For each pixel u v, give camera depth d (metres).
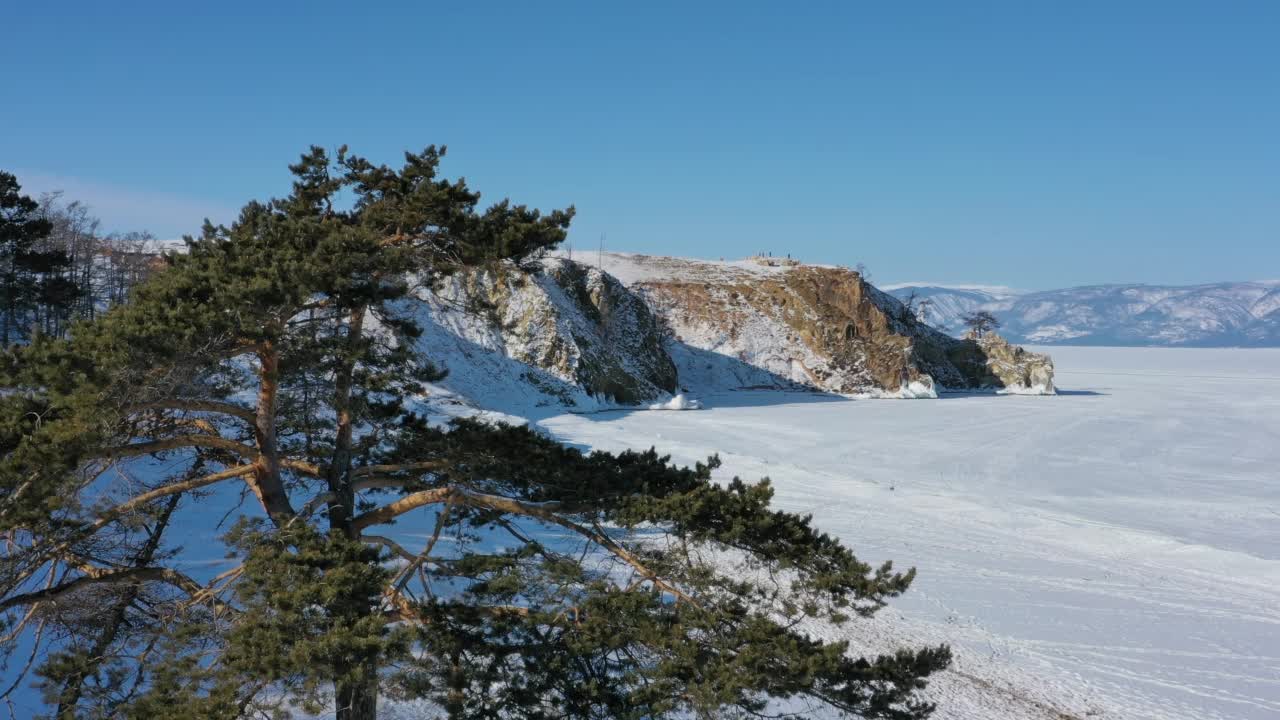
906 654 8.15
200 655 8.16
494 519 10.54
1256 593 24.56
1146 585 25.08
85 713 8.34
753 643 7.79
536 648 8.51
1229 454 52.88
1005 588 24.36
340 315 9.19
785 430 60.50
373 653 7.23
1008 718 16.23
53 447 7.05
